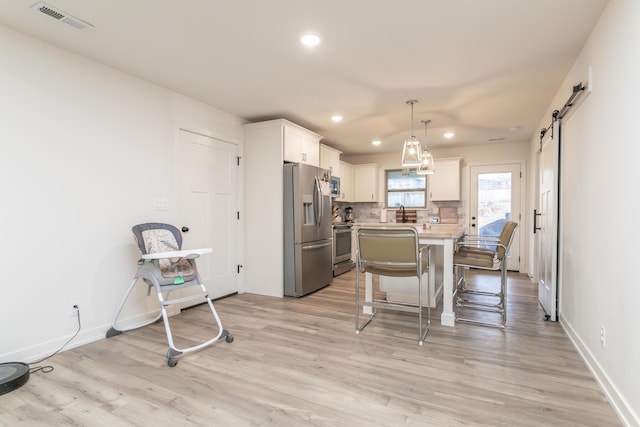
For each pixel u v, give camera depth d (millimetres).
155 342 2693
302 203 4129
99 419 1681
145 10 2057
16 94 2275
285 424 1641
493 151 5957
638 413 1521
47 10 2049
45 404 1812
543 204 3736
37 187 2381
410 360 2344
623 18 1730
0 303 2201
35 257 2371
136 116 3061
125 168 2965
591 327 2189
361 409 1763
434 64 2805
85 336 2662
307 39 2418
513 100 3664
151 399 1860
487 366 2246
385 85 3256
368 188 6770
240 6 2018
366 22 2193
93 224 2721
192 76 3062
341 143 5949
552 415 1700
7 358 2229
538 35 2336
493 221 5957
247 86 3289
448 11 2066
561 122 3062
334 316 3363
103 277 2793
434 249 3578
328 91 3428
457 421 1653
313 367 2244
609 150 1907
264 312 3502
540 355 2418
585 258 2334
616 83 1818
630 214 1625
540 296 3814
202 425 1636
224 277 4090
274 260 4188
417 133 5141
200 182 3748
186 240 3568
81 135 2645
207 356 2422
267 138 4230
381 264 2855
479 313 3449
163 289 2592
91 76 2717
